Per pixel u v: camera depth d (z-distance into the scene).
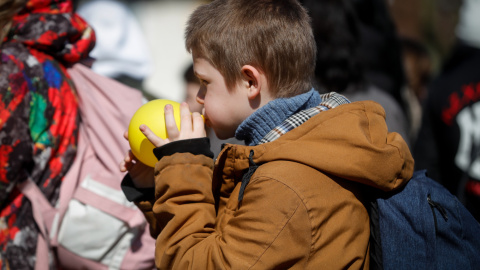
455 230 3.66
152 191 4.15
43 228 4.74
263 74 3.72
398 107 5.91
